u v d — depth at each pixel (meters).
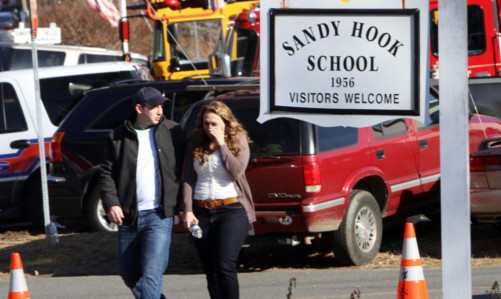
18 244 33.25
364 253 25.97
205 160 17.73
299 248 30.14
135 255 17.73
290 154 24.36
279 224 24.38
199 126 17.88
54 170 34.31
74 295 23.55
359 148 26.05
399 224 31.48
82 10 103.12
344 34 14.32
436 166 29.91
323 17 14.35
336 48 14.36
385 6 14.12
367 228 26.09
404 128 28.58
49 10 104.88
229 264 17.42
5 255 31.11
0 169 36.53
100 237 32.91
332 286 23.11
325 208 24.42
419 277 16.20
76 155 33.94
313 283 23.73
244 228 17.80
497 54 51.44
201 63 62.00
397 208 28.14
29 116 36.94
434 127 30.06
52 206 34.31
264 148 24.75
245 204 17.98
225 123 17.88
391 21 14.13
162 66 61.53
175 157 17.56
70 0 107.62
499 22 51.47
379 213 26.58
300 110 14.55
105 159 17.53
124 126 17.53
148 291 16.97
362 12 14.20
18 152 36.66
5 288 25.22
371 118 14.36
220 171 17.75
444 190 13.21
